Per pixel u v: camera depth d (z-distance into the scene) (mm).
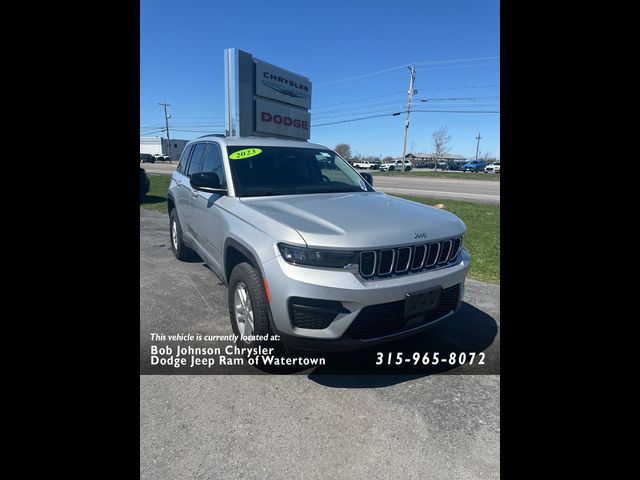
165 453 1939
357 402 2410
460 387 2576
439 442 2078
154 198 13203
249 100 8320
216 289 4262
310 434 2113
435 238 2619
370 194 3744
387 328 2412
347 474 1845
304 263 2295
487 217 10656
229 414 2266
